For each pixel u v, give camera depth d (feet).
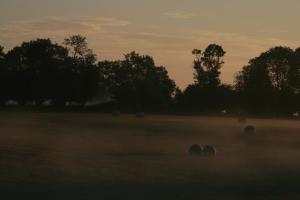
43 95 544.21
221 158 125.70
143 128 246.27
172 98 622.54
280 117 479.41
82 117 362.12
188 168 105.09
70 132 210.38
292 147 162.20
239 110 542.16
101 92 611.47
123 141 171.42
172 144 163.43
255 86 556.92
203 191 77.66
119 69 654.94
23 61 560.20
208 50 622.95
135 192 75.72
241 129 254.68
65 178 87.61
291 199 72.90
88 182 83.97
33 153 127.75
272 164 114.62
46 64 548.72
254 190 79.41
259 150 150.10
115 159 118.62
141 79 649.61
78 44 565.53
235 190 79.00
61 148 143.13
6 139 170.91
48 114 407.23
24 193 73.20
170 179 89.10
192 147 131.44
